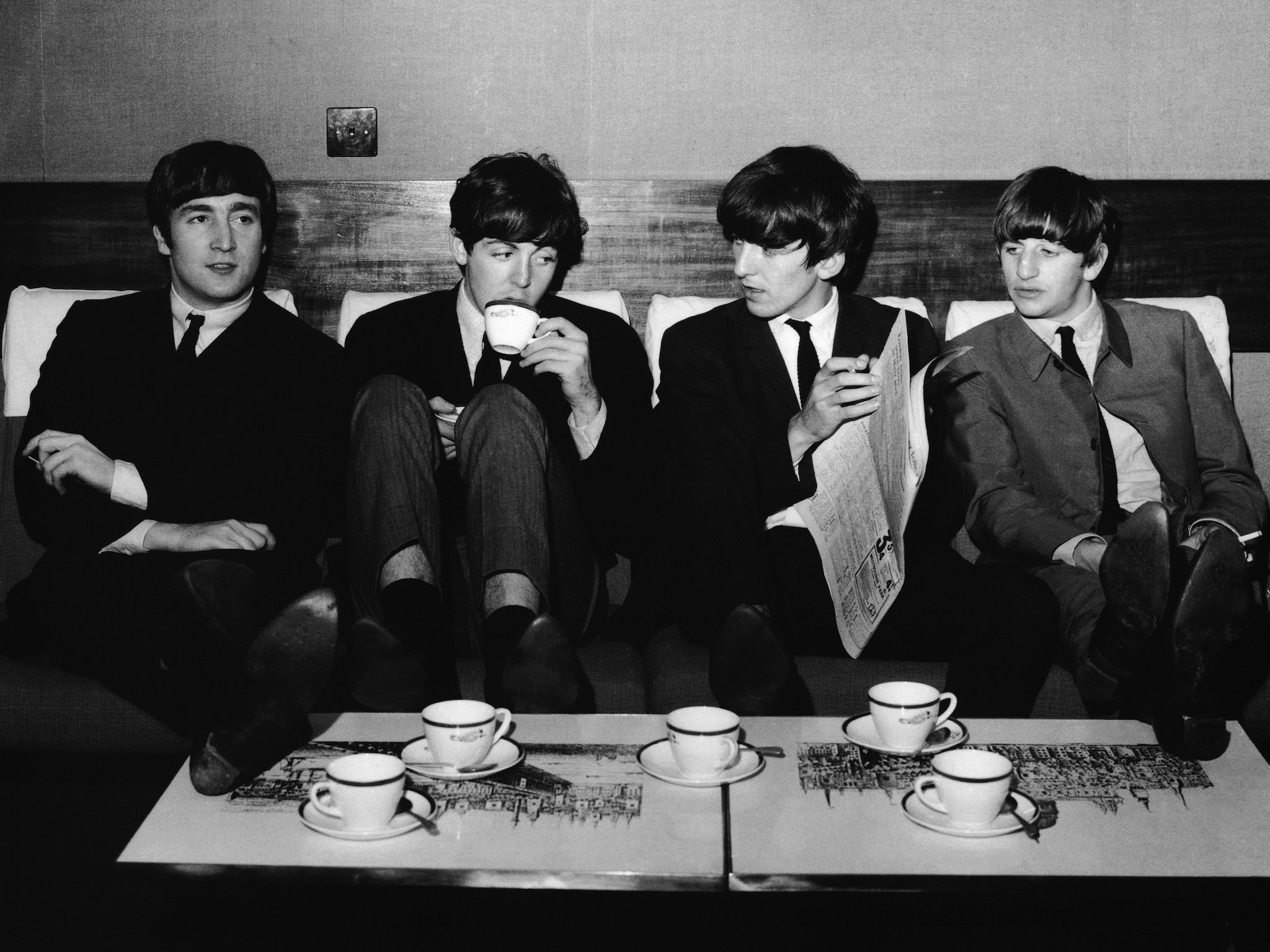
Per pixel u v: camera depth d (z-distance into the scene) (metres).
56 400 2.01
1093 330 2.15
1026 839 1.10
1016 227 2.09
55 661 1.74
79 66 2.51
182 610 1.45
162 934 1.43
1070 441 2.08
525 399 1.68
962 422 2.08
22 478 1.92
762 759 1.27
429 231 2.50
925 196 2.50
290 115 2.53
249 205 2.05
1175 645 1.28
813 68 2.52
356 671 1.46
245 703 1.21
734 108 2.53
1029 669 1.67
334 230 2.50
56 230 2.50
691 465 1.83
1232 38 2.51
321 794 1.19
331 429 2.03
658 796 1.20
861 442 1.73
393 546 1.59
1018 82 2.52
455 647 1.81
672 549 1.90
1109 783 1.23
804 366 2.03
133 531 1.87
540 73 2.52
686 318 2.17
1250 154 2.52
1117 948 1.39
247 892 1.49
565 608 1.80
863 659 1.81
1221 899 1.33
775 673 1.50
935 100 2.52
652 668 1.79
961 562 1.88
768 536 1.91
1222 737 1.28
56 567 1.70
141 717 1.68
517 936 1.41
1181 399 2.12
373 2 2.51
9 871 1.58
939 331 2.52
